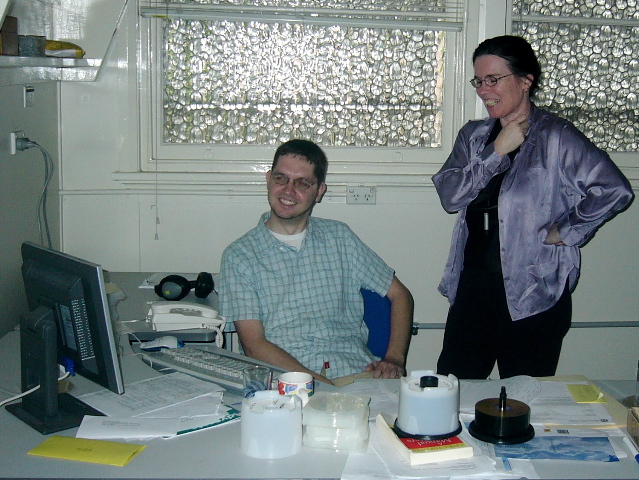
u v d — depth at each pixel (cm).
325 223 217
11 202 222
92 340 137
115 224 284
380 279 218
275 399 129
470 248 228
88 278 132
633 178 295
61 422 136
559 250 219
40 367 136
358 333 215
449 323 236
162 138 285
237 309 199
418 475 117
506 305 222
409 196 289
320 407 130
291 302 205
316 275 208
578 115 296
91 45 267
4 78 200
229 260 202
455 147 238
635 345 307
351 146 291
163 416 138
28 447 127
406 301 221
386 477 117
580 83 295
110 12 266
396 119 293
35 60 216
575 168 213
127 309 217
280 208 202
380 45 288
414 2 285
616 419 138
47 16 261
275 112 289
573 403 145
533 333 222
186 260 288
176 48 282
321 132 292
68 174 280
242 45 284
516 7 286
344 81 289
